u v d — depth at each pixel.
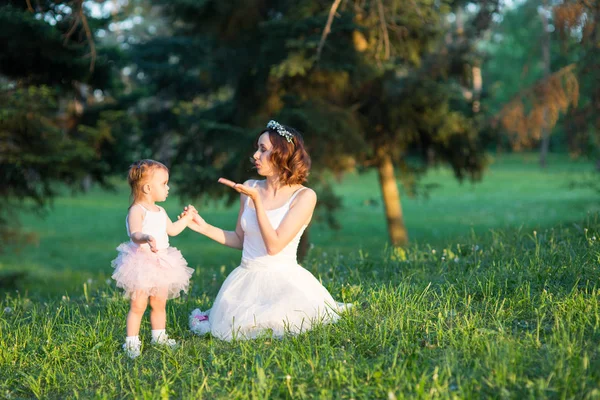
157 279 4.14
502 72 51.97
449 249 6.39
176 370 3.81
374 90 13.31
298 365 3.53
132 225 4.16
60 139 10.70
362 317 4.38
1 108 9.72
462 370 3.37
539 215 25.33
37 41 9.76
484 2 13.05
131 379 3.75
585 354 3.19
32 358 4.28
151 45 22.88
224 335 4.38
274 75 12.08
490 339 3.74
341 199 13.47
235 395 3.31
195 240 24.27
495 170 49.09
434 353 3.66
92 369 3.97
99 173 11.91
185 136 14.62
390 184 15.47
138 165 4.29
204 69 15.59
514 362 3.30
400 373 3.33
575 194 32.88
